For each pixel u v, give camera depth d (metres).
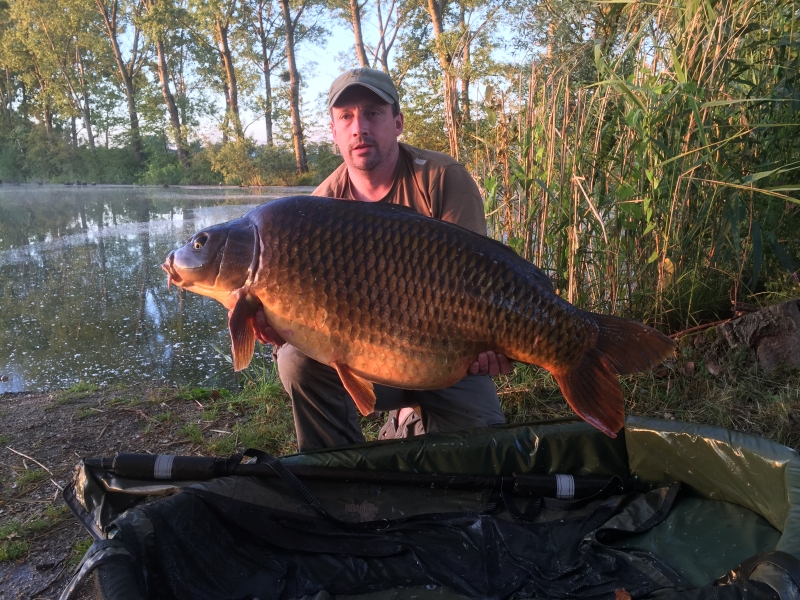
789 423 2.58
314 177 23.31
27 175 31.94
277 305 1.84
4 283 6.55
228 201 15.40
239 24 28.64
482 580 1.87
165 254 8.02
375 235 1.78
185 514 1.77
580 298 3.39
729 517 1.96
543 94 3.55
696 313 3.32
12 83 39.19
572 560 1.94
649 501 2.09
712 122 3.21
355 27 19.73
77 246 8.62
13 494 2.61
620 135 3.58
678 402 2.91
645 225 3.35
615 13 4.29
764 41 3.36
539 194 3.49
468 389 2.54
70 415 3.35
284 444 2.91
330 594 1.80
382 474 2.13
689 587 1.76
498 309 1.77
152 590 1.63
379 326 1.80
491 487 2.17
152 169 28.33
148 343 4.64
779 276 3.58
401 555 1.97
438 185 2.51
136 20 28.05
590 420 1.79
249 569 1.88
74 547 2.25
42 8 31.06
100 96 33.91
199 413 3.32
